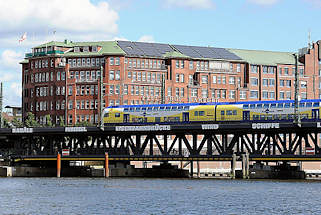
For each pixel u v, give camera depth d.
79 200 187.00
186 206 174.88
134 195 199.12
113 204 178.38
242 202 182.88
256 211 166.88
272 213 164.00
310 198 191.62
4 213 162.50
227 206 175.12
